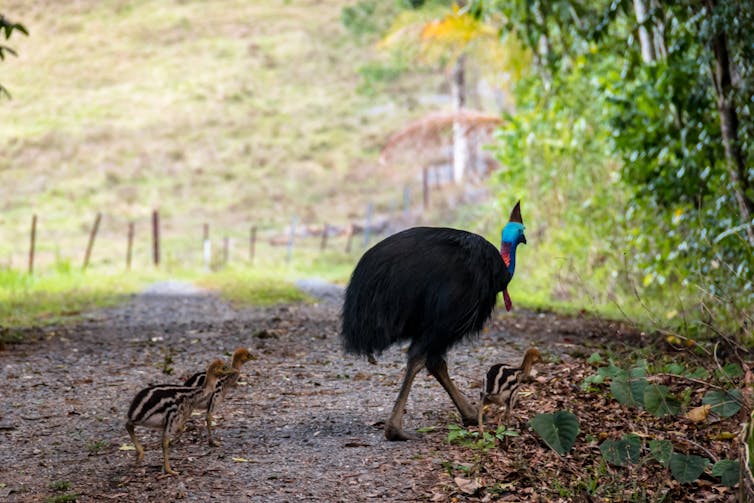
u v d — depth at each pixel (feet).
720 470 23.30
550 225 70.69
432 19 106.83
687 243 48.70
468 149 153.89
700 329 41.57
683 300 50.16
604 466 24.38
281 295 67.92
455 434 26.04
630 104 53.36
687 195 50.78
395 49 133.59
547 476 23.80
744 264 42.88
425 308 26.22
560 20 60.54
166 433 24.43
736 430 27.17
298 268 113.60
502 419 28.02
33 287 76.38
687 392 29.89
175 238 143.43
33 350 42.52
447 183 157.58
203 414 30.32
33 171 172.86
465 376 35.35
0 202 158.81
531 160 73.46
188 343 44.52
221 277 93.35
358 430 28.02
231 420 29.55
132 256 129.18
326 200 163.73
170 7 252.42
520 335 45.34
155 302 66.28
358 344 26.71
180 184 170.50
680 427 27.71
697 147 48.39
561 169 69.46
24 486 23.79
